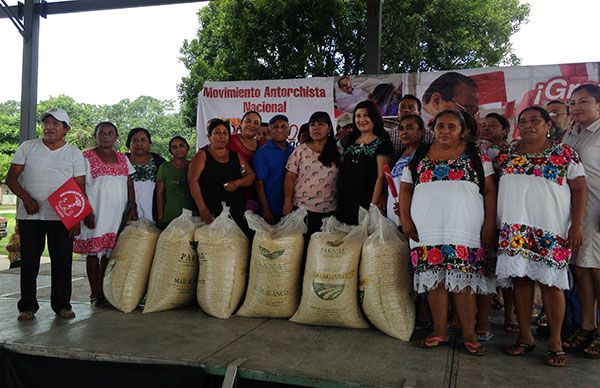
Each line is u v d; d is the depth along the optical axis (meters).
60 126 3.46
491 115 4.24
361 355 2.66
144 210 4.31
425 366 2.52
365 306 3.11
